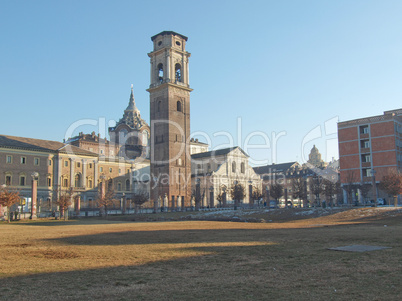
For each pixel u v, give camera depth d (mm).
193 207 125188
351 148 110000
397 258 17031
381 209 62188
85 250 22516
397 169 102375
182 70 140750
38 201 116125
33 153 117875
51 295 11719
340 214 64000
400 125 108750
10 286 12992
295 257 18125
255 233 33344
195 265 16609
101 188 99062
